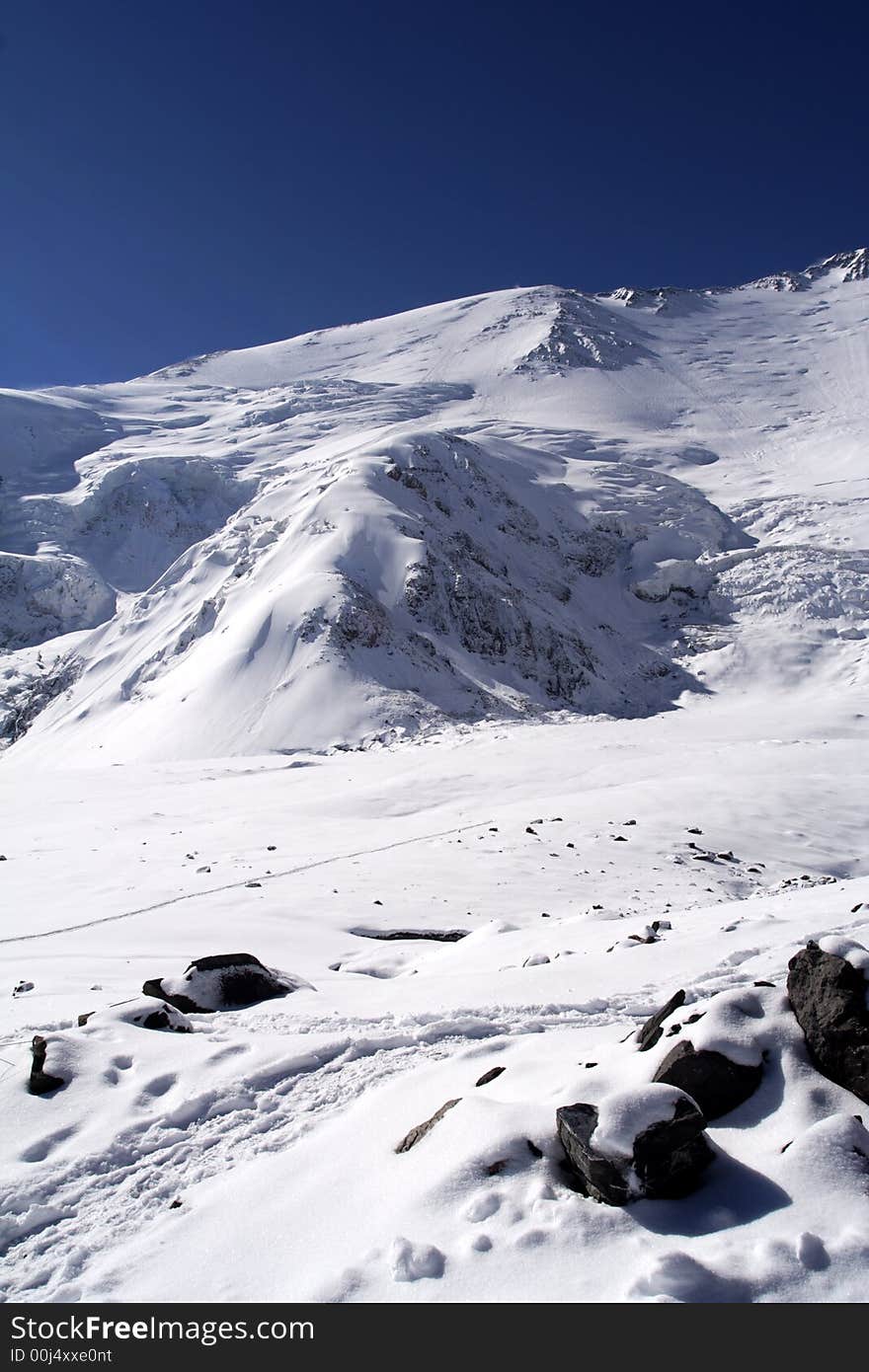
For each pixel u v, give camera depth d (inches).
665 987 292.7
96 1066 244.2
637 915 539.8
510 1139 169.3
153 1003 288.2
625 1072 188.1
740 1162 159.3
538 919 565.6
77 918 546.0
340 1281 144.6
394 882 668.1
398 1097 214.4
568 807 973.8
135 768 1579.7
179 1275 159.6
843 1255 135.9
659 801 987.3
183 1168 199.8
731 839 846.5
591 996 290.0
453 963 415.8
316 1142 200.5
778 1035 186.4
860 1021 178.1
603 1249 141.9
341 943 494.0
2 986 357.1
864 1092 172.1
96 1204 188.5
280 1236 165.0
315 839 869.8
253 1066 241.0
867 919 356.8
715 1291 131.0
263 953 450.9
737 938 351.6
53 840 903.1
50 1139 212.5
